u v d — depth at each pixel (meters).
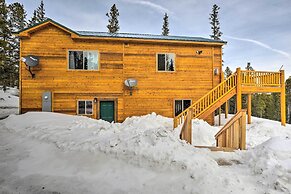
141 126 11.03
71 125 8.64
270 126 11.76
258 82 12.48
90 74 13.47
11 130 8.43
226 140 6.26
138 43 14.00
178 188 3.57
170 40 13.86
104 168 4.57
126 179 4.06
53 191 3.67
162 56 14.30
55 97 13.05
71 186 3.85
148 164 4.46
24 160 5.23
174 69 14.40
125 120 12.78
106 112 13.74
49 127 8.13
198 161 4.28
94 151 5.36
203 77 14.70
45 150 5.89
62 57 13.17
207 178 3.70
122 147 5.17
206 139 9.09
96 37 13.17
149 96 14.05
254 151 4.74
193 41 14.19
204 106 12.55
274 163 3.83
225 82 12.16
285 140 4.78
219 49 14.98
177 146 4.86
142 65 14.03
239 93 12.03
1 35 22.66
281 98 12.65
